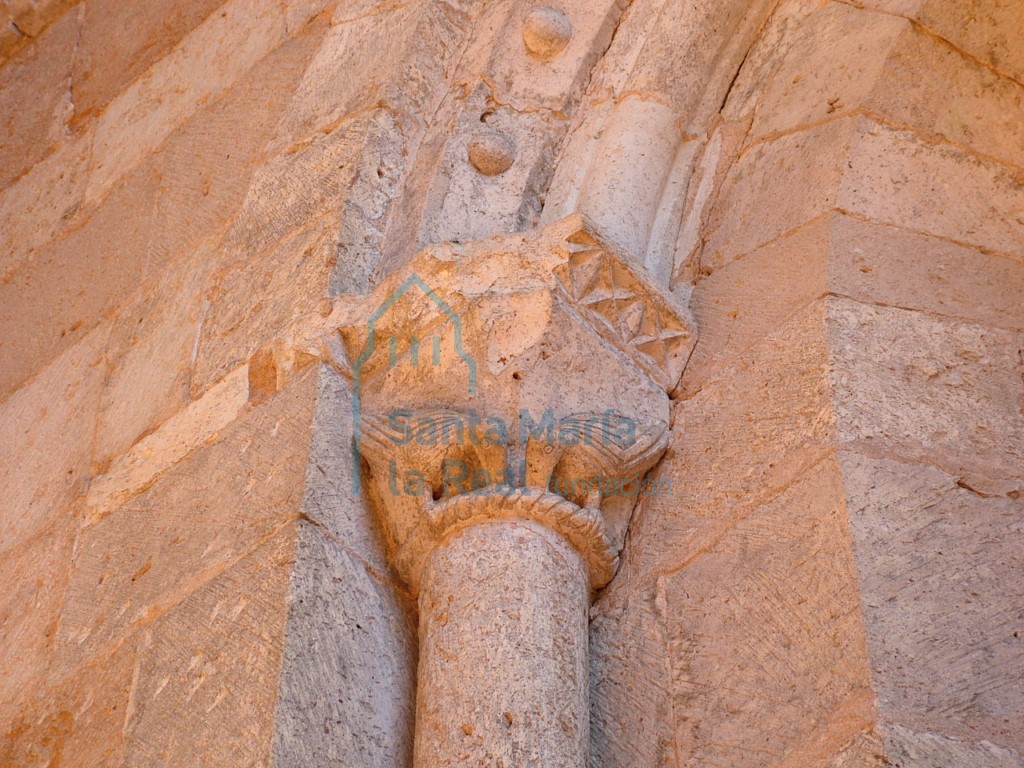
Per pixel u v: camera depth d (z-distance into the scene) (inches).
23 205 145.0
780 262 94.0
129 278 122.6
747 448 86.0
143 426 105.3
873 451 81.0
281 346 94.3
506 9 112.3
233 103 126.0
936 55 102.5
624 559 86.5
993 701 71.9
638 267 93.1
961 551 77.6
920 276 92.0
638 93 105.7
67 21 158.4
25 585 104.1
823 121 100.7
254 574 82.2
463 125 105.6
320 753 74.4
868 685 71.3
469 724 74.2
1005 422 85.4
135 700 83.7
